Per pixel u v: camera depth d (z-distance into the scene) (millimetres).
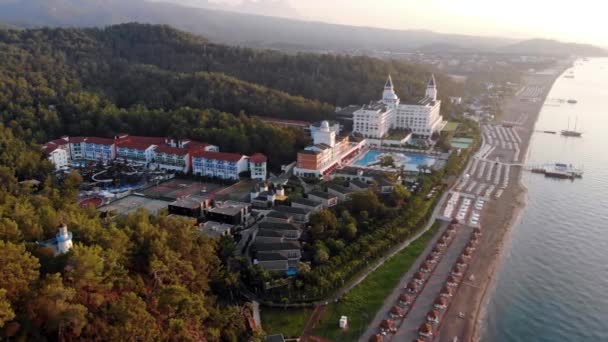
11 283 105250
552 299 168875
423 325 147500
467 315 156375
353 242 193625
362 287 169750
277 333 144125
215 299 152125
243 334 141125
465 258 192125
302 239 197875
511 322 155375
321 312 155125
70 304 107625
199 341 127438
